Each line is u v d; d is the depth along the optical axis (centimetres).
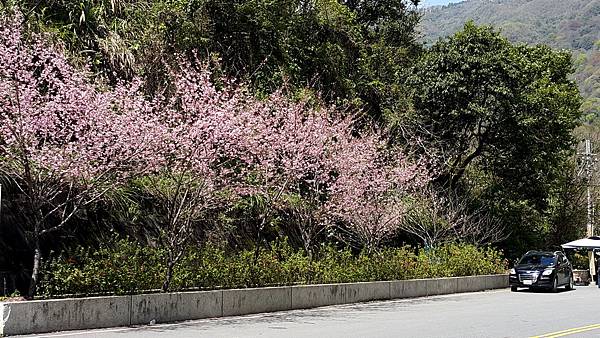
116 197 1844
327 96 3028
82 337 1242
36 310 1273
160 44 2297
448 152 3488
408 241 3306
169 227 1708
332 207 2319
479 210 3562
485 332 1432
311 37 3175
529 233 4134
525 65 3550
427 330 1439
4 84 1391
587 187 4531
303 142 2083
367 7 4228
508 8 17975
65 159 1445
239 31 2691
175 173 1673
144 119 1576
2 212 1555
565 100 3956
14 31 1504
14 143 1399
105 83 2009
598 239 3812
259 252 2016
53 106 1440
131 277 1515
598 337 1384
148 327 1434
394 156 2850
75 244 1667
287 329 1435
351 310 1927
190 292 1598
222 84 2300
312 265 2091
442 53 3509
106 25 2252
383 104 3522
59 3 2175
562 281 3045
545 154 3716
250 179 2023
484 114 3347
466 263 2989
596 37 14838
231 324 1527
